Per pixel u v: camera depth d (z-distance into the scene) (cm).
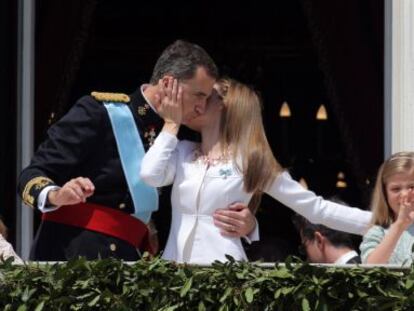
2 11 2484
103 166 1909
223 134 1917
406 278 1692
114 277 1720
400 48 2316
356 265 1708
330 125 3809
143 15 3962
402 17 2314
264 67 4016
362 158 3142
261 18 3994
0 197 2461
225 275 1703
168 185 1967
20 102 2492
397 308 1691
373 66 3144
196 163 1916
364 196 3131
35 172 1880
